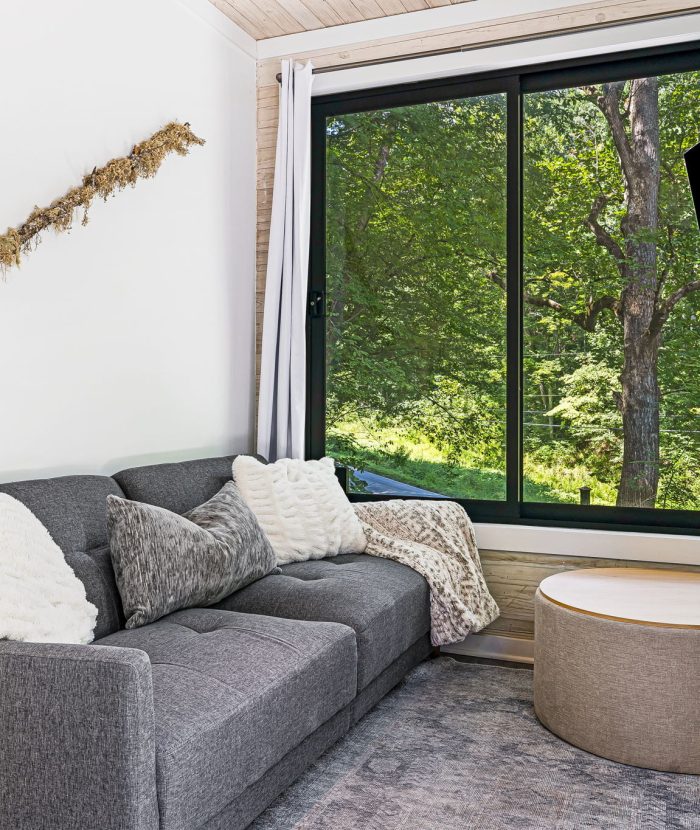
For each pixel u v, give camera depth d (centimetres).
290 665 197
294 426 362
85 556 226
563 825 200
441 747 244
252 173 379
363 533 316
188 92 326
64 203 256
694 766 229
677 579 284
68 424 264
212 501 271
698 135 319
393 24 355
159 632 212
